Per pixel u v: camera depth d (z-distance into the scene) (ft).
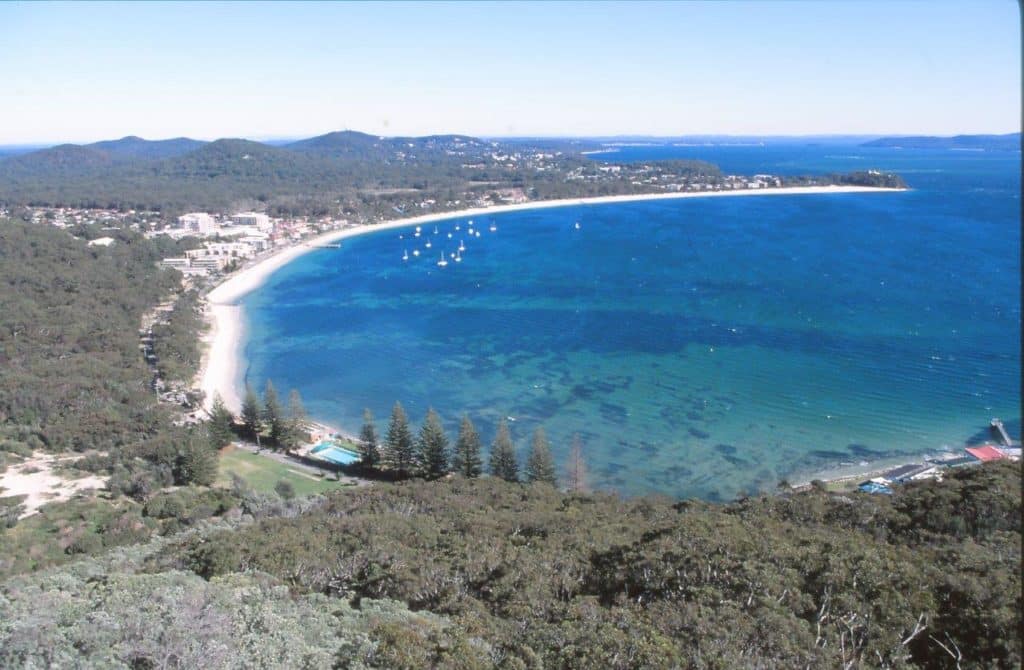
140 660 69.82
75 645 70.49
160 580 93.04
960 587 82.17
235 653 71.05
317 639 78.18
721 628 75.15
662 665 67.36
